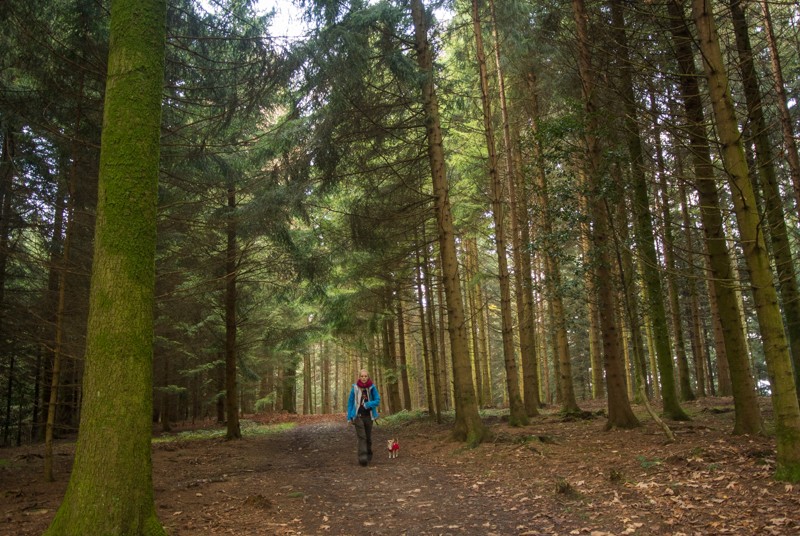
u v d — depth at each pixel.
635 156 10.13
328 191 12.41
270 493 6.93
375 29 10.52
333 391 62.06
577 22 9.48
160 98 4.84
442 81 12.68
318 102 10.34
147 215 4.53
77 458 4.13
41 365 13.45
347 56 9.38
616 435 9.50
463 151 16.48
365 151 12.26
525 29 11.82
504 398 39.69
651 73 7.99
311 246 15.73
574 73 11.30
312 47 8.45
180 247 11.91
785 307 8.77
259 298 18.56
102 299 4.27
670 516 4.68
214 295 16.48
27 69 7.69
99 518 3.94
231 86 8.34
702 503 4.90
